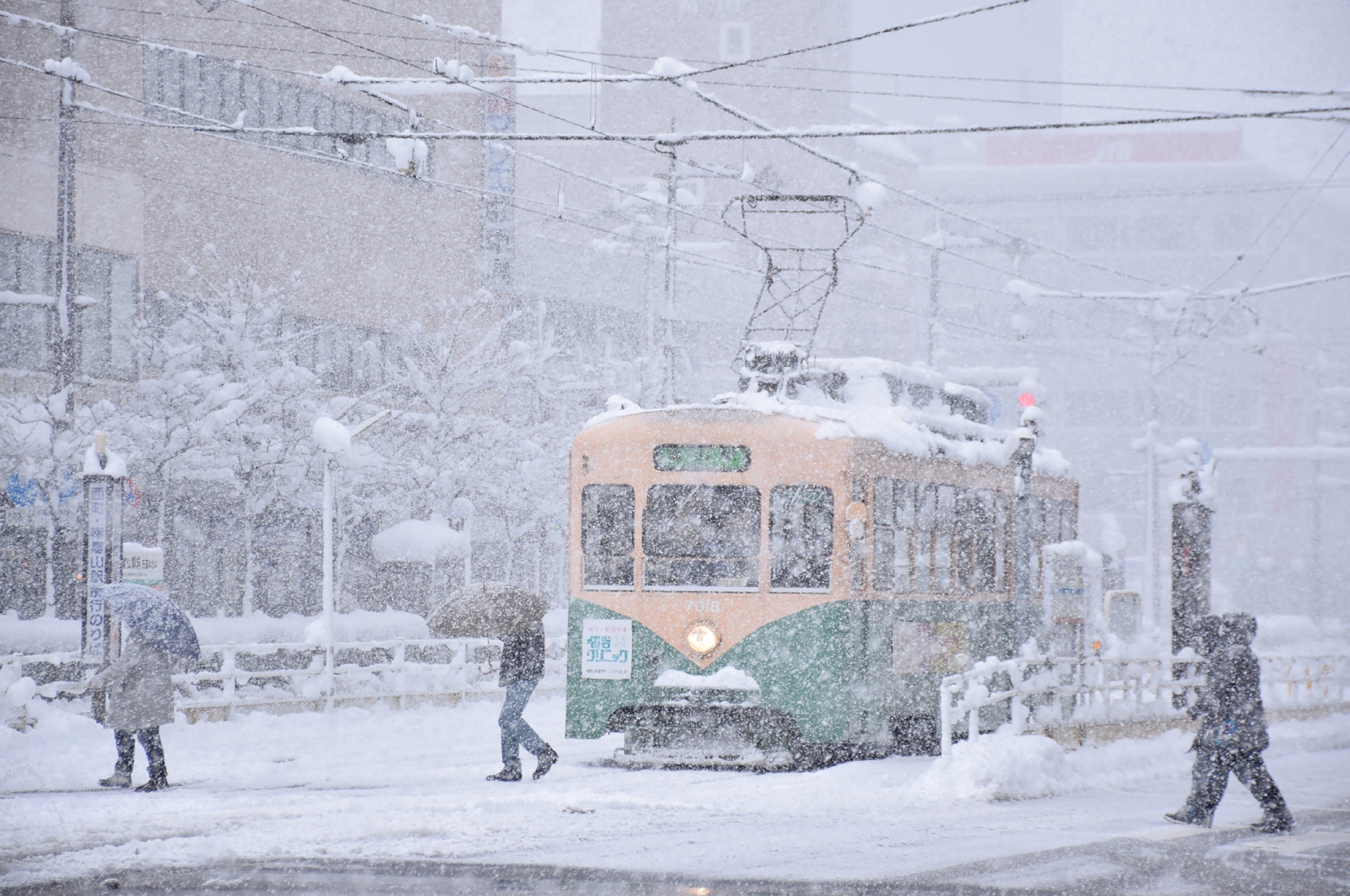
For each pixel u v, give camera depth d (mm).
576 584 46125
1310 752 58438
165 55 96875
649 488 45812
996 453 55156
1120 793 42562
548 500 101625
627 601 45531
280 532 91562
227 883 24922
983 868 27484
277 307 89250
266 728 57156
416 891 24250
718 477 45375
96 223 90500
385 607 97750
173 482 84938
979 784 39469
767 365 52656
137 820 31875
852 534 44406
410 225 114375
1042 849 30078
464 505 93188
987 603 53625
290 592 94188
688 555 45375
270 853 27812
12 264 86750
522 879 25469
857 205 57656
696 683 44594
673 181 92562
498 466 98062
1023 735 46625
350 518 89500
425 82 53500
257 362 86875
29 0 88812
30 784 40594
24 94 87688
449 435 95062
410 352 113438
